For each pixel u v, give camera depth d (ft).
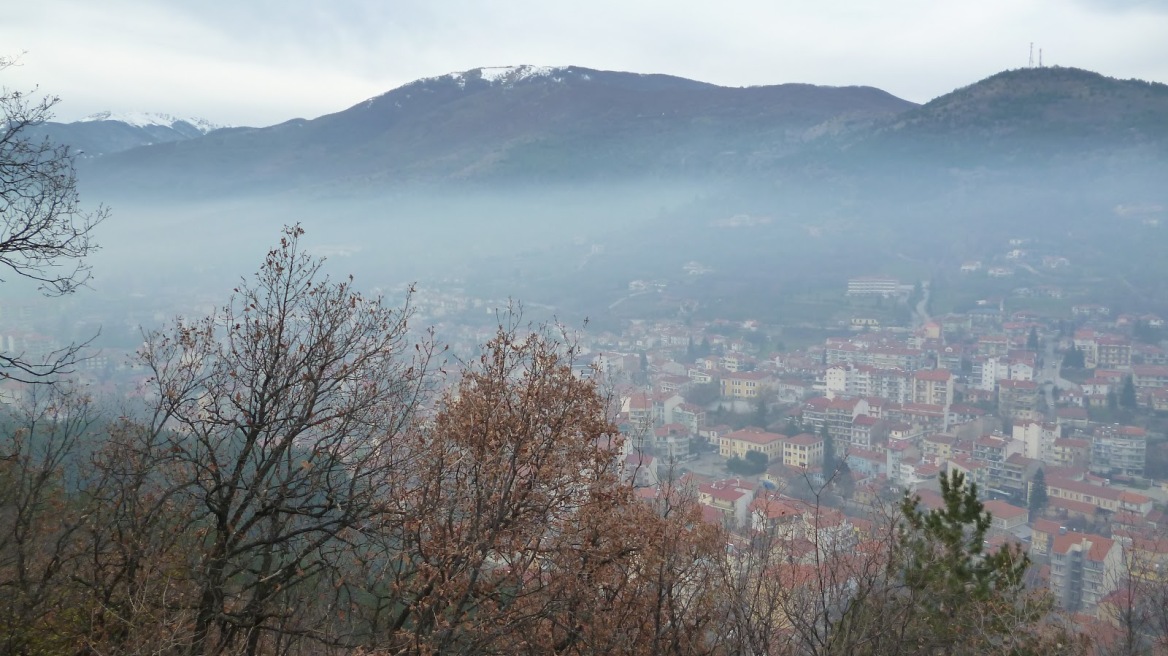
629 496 27.55
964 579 27.25
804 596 25.12
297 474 25.43
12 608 22.95
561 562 26.27
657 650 25.04
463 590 24.25
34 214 28.19
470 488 26.50
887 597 25.67
